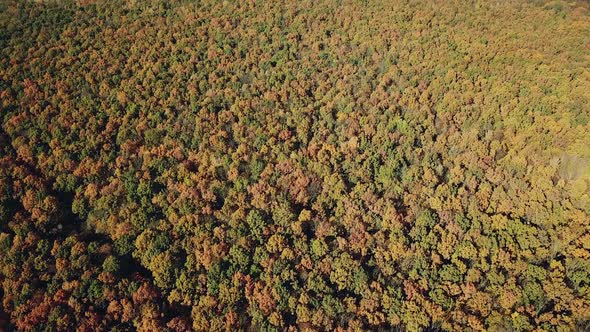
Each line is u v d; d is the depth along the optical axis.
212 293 73.00
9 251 75.75
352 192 86.69
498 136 97.44
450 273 74.56
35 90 106.75
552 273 73.31
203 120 102.88
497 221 80.88
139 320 69.81
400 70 118.00
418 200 86.25
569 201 84.00
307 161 93.00
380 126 100.81
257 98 108.75
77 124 98.75
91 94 108.50
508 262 75.38
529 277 73.62
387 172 90.56
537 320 68.56
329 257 77.31
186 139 97.38
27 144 93.88
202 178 89.25
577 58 116.31
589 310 68.44
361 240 79.31
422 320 69.50
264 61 121.69
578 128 94.00
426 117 103.44
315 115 106.38
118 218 82.06
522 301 71.12
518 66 114.56
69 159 90.69
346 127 101.94
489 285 74.50
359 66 121.88
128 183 87.25
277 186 88.94
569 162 89.75
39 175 89.69
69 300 70.25
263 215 83.38
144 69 115.69
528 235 78.69
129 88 109.62
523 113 100.25
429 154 94.38
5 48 120.94
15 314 69.44
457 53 121.69
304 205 86.75
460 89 109.62
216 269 74.31
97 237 81.38
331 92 110.62
